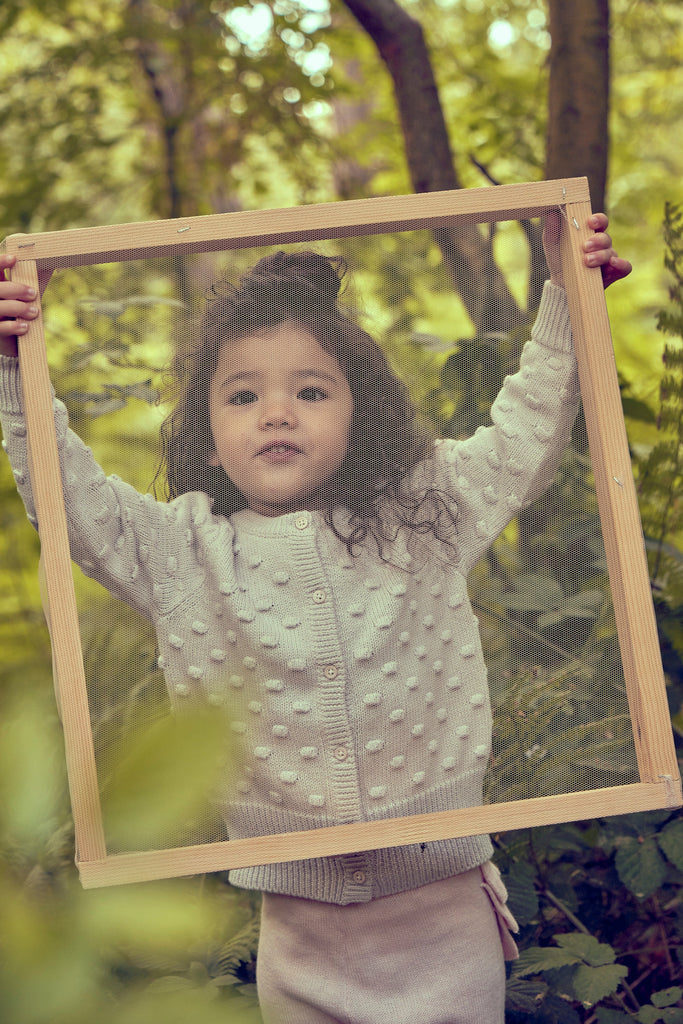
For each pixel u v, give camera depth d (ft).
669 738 4.34
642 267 17.97
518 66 16.29
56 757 1.20
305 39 14.94
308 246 4.66
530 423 4.73
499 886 5.04
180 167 16.51
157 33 14.70
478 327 4.85
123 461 4.56
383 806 4.47
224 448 4.59
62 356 4.55
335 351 4.67
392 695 4.54
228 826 4.31
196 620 4.46
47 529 4.14
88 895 1.13
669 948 6.17
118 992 1.31
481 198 4.47
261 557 4.55
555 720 4.58
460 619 4.67
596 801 4.28
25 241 4.24
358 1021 4.61
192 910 1.16
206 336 4.60
